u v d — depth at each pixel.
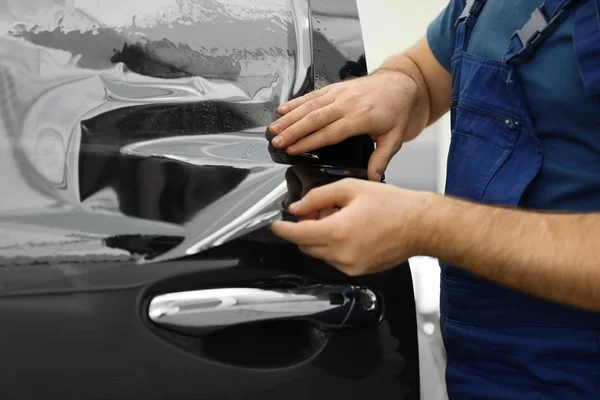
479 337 0.91
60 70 0.69
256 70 0.81
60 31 0.72
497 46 0.96
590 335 0.84
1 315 0.53
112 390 0.55
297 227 0.63
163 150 0.67
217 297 0.61
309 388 0.64
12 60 0.68
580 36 0.83
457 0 1.17
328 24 0.94
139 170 0.64
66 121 0.65
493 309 0.90
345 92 0.86
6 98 0.65
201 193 0.65
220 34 0.82
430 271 1.26
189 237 0.62
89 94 0.68
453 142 0.99
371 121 0.86
